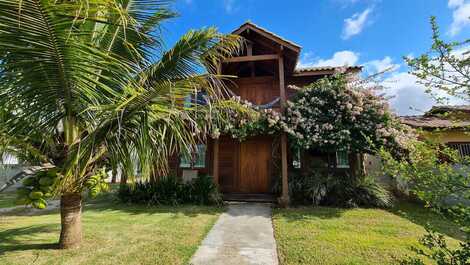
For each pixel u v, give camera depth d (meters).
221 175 10.93
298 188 9.03
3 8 2.19
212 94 4.02
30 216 7.55
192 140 4.22
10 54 2.63
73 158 3.58
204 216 7.11
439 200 2.37
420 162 2.53
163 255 4.22
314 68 10.70
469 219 2.10
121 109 3.35
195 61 4.24
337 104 8.61
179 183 9.34
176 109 3.71
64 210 4.42
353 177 9.37
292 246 4.70
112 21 3.09
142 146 3.64
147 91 3.33
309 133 8.51
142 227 5.88
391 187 9.70
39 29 2.42
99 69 3.13
